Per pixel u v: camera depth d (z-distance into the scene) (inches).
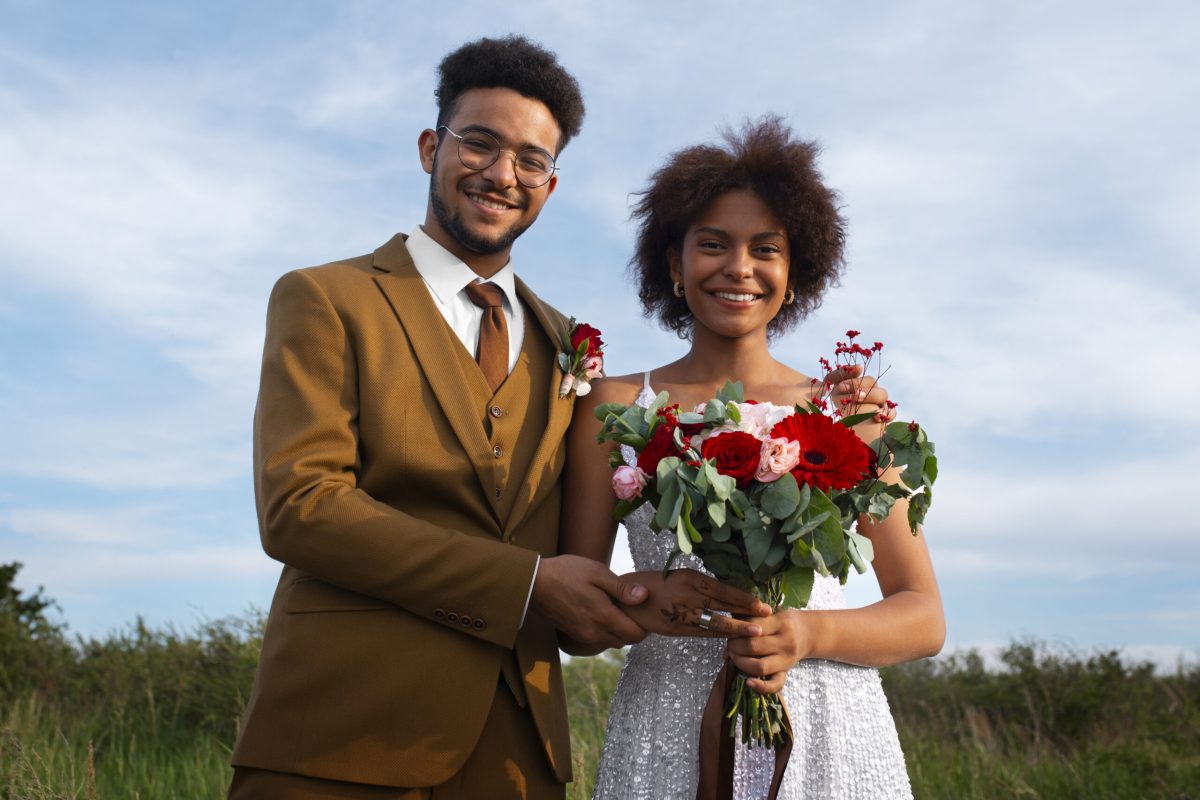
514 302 127.5
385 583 106.2
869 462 105.6
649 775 116.4
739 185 123.3
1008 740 311.1
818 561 98.8
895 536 121.4
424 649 108.3
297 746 105.7
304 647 108.0
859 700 118.3
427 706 107.2
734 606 105.6
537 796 112.7
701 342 127.5
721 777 107.3
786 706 113.2
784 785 113.6
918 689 354.9
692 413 105.1
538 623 116.9
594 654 128.3
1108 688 337.4
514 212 124.2
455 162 122.3
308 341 114.0
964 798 245.0
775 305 125.9
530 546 117.3
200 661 304.2
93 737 260.5
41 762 200.2
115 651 319.0
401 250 126.0
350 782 105.6
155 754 251.3
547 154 125.2
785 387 125.0
